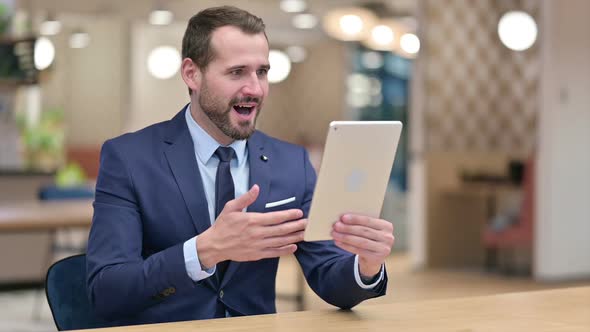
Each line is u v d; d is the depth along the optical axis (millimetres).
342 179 1853
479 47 8547
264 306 2188
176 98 13844
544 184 7723
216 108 2053
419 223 8789
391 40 9492
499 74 8422
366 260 1985
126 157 2113
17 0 7809
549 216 7719
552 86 7691
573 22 7758
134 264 1946
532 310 1987
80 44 12234
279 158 2275
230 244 1850
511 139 8336
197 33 2074
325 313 1959
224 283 2123
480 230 9000
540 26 7754
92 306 2027
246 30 2055
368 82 14352
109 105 13445
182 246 1896
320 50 14617
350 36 9039
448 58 8641
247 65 2033
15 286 7324
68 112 13227
